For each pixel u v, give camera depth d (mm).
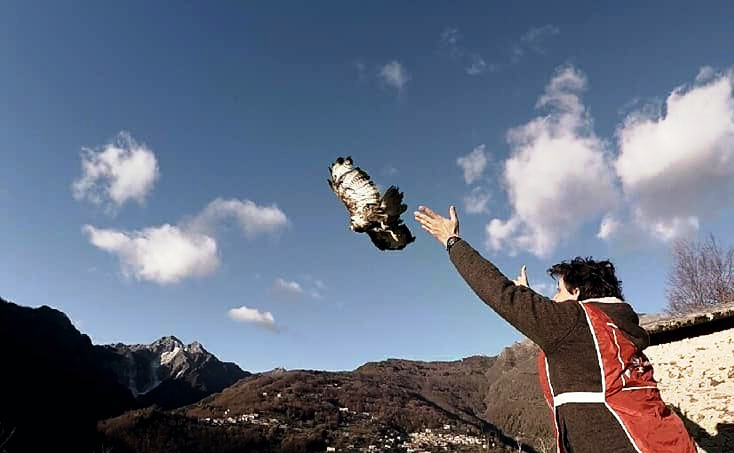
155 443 100625
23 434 95188
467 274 2893
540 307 2664
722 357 10391
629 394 2555
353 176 3398
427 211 3195
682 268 32156
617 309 2838
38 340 154000
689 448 2471
